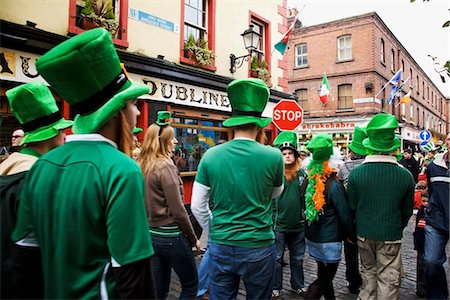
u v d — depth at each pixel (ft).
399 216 10.34
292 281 13.52
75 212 4.10
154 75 24.41
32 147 6.46
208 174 7.54
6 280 4.63
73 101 4.59
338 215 10.53
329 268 10.93
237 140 7.49
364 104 65.46
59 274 4.10
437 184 11.26
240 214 7.11
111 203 4.09
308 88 71.67
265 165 7.21
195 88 27.73
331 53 69.26
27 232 4.52
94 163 4.24
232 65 31.45
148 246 4.29
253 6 34.35
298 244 13.38
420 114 103.30
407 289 14.12
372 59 64.80
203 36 29.55
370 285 10.62
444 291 10.94
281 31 38.06
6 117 18.20
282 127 21.84
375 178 10.27
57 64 4.25
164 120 9.88
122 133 4.75
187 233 9.41
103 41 4.44
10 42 17.72
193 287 10.01
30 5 18.79
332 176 10.98
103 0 21.67
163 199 9.27
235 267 7.13
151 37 24.79
